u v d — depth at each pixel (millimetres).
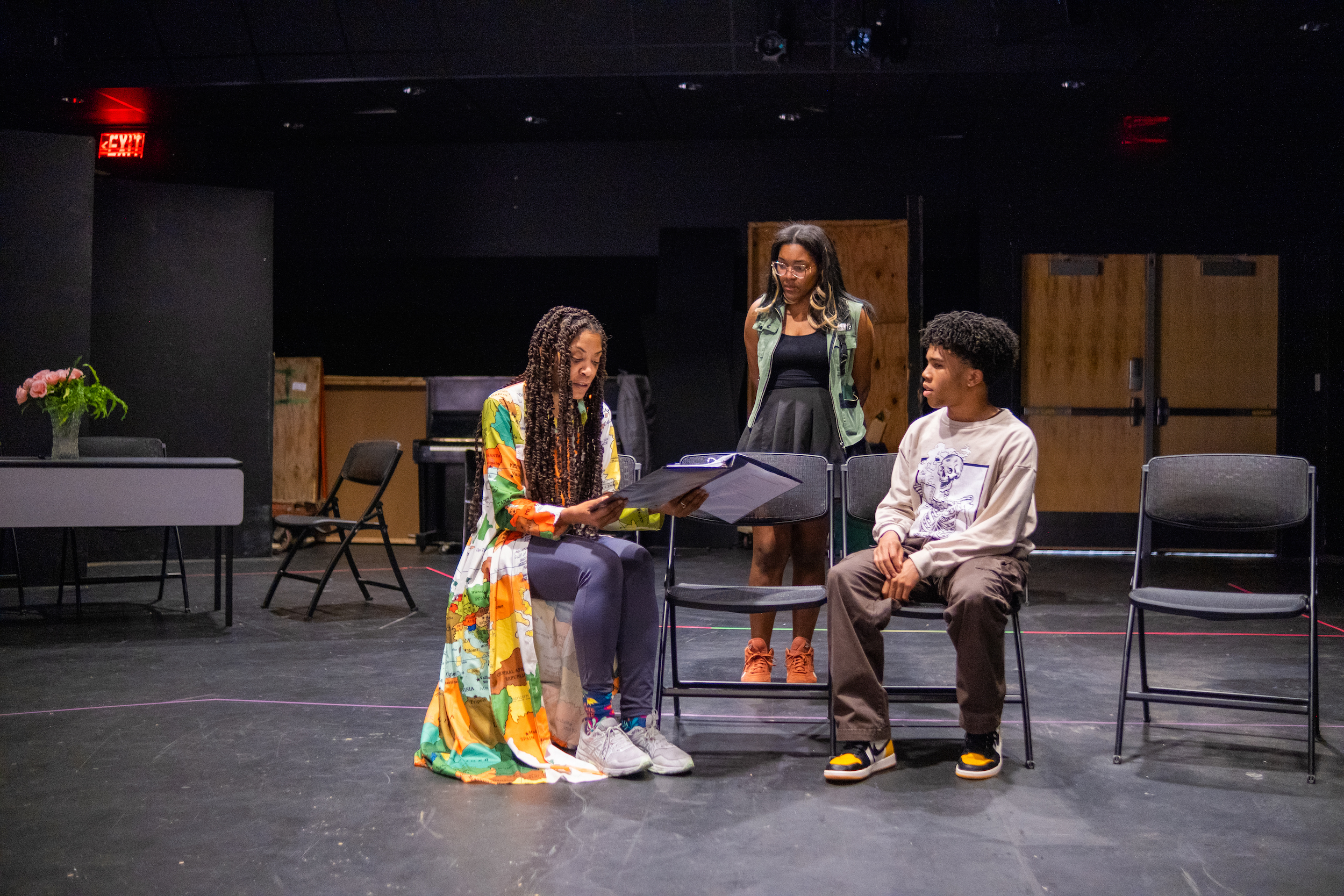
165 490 4715
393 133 8797
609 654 2764
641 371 9250
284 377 8555
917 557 2801
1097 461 8438
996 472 2912
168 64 7273
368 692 3688
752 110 8031
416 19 6945
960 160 8773
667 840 2316
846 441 3650
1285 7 6262
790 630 4980
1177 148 8234
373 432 8703
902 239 8500
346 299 9320
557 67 7094
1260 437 8352
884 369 8516
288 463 8539
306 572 6785
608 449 3010
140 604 5523
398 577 5402
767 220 8930
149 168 8617
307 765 2852
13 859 2209
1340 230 8102
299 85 7426
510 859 2207
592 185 9078
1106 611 5492
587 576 2736
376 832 2361
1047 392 8461
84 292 6328
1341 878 2127
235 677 3908
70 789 2650
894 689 2943
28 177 6203
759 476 2656
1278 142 8156
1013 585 2789
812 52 6934
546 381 2807
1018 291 8414
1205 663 4180
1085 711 3430
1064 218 8344
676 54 6988
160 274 7219
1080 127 8297
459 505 8062
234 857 2219
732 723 3254
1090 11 6414
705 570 7059
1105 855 2238
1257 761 2902
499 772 2701
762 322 3719
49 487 4570
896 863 2191
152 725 3250
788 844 2293
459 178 9172
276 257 9297
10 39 7082
